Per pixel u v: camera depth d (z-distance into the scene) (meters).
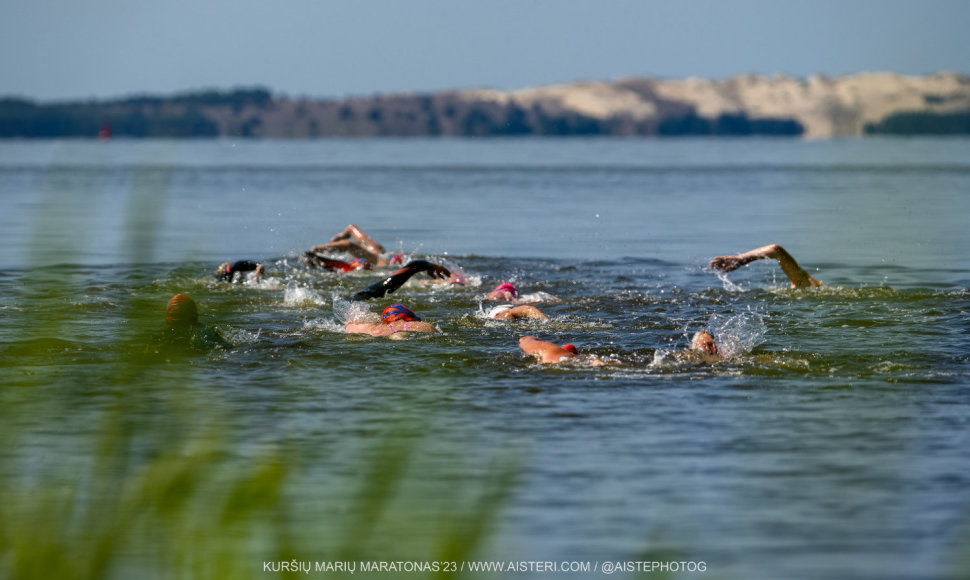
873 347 40.34
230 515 11.37
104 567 11.10
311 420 29.38
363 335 43.09
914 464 25.34
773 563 19.64
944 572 19.16
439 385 34.09
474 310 51.12
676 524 21.67
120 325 43.56
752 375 35.59
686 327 45.78
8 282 59.50
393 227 109.06
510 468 12.01
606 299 54.69
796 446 27.00
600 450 26.72
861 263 76.00
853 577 19.00
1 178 198.50
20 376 33.44
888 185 181.38
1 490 21.97
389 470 12.02
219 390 32.81
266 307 51.72
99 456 12.12
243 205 140.75
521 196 162.50
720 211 129.75
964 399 31.89
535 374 35.81
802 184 190.00
